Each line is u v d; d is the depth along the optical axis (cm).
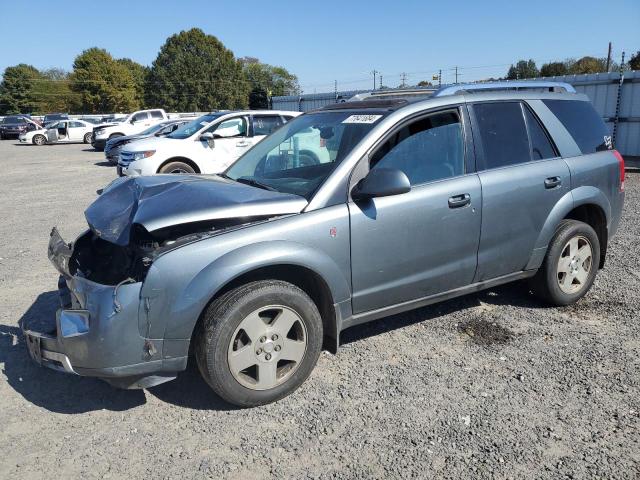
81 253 397
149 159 1125
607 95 1420
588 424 316
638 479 271
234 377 326
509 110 443
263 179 416
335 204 355
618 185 500
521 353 404
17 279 597
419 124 395
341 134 397
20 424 331
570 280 477
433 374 377
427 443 303
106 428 325
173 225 317
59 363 322
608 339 422
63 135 3422
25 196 1211
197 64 8631
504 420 322
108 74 8831
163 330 310
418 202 379
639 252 645
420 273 390
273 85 12612
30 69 10575
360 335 441
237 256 318
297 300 339
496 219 416
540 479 273
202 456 298
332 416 331
